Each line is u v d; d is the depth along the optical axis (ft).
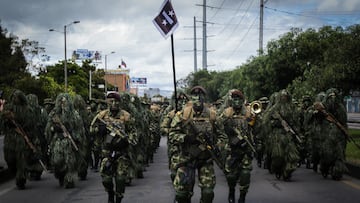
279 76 87.20
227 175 26.14
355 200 27.78
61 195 30.58
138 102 42.39
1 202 28.45
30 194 31.07
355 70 62.13
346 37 65.31
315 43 83.15
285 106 34.94
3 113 32.48
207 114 20.99
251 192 30.66
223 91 134.21
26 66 134.00
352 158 42.65
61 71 197.98
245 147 25.81
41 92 128.47
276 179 36.52
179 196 20.67
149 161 50.37
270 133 35.22
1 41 123.44
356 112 229.04
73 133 33.30
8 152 32.76
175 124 20.89
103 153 25.27
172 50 33.22
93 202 28.07
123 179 24.95
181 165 20.72
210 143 20.59
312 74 68.64
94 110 46.09
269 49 86.79
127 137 25.30
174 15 33.68
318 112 35.94
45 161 39.17
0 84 122.21
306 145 40.60
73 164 33.01
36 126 34.27
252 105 31.30
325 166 36.58
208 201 20.56
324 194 29.73
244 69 95.86
